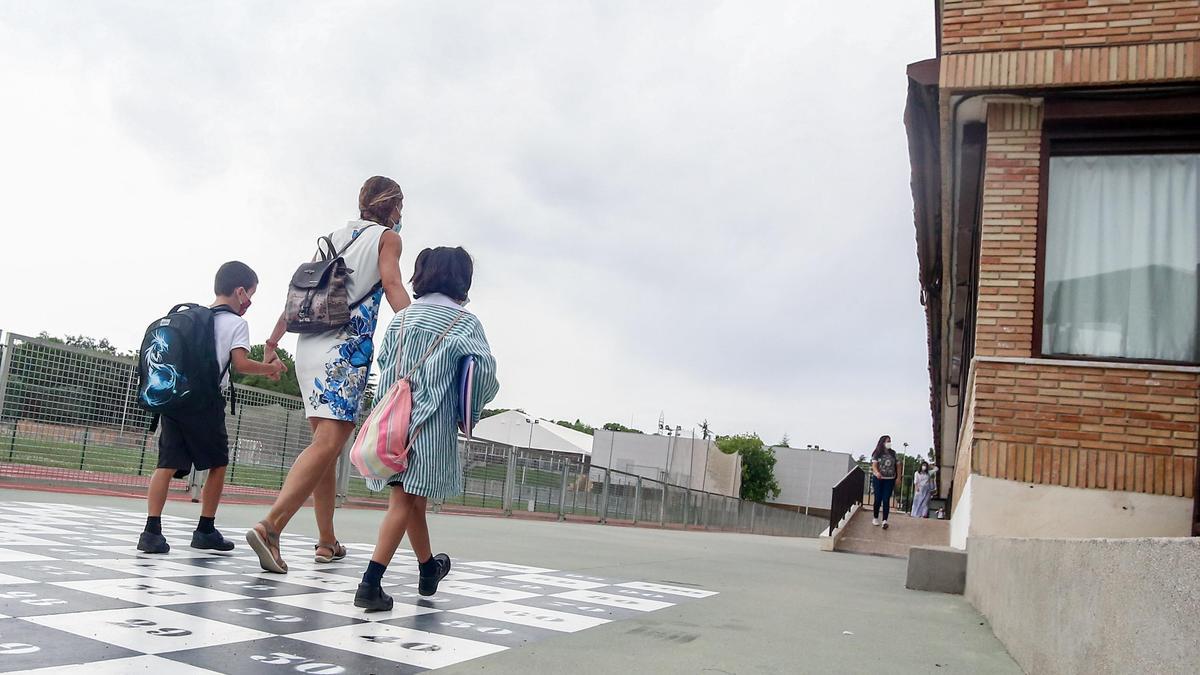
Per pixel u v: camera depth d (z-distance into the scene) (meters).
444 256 3.55
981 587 4.92
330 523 4.78
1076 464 6.00
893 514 17.95
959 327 13.02
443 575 3.82
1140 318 6.31
